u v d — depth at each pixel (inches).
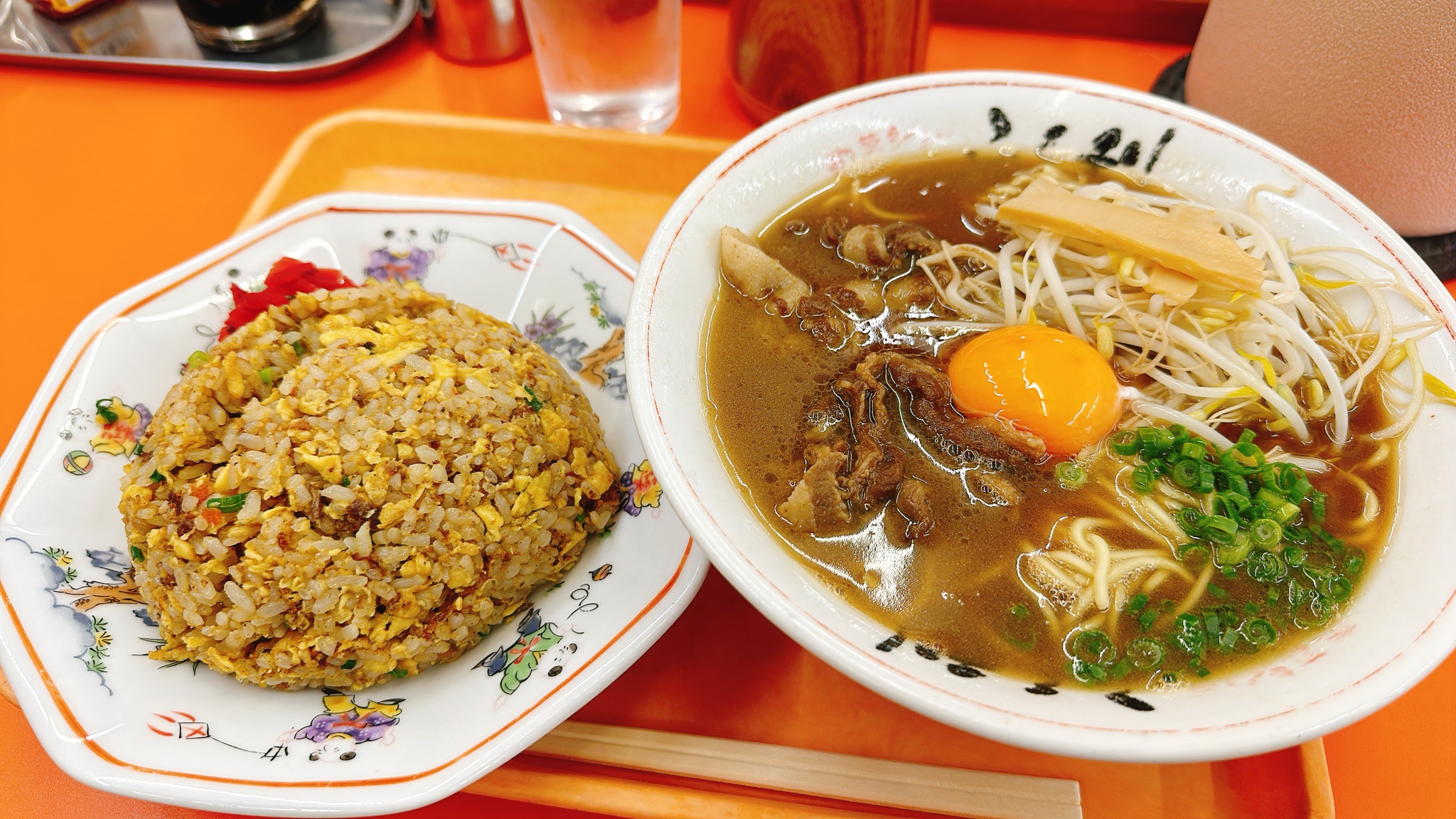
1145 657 8.3
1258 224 10.4
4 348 13.7
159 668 9.1
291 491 9.0
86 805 9.7
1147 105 11.2
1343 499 9.2
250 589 8.8
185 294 11.6
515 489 9.6
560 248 12.5
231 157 16.3
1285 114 12.3
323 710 9.1
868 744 9.7
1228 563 8.9
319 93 17.2
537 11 14.2
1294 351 10.0
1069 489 9.8
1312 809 9.1
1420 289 9.6
